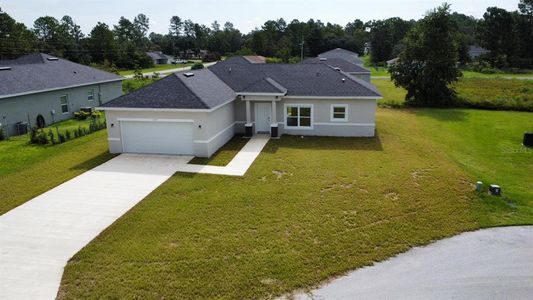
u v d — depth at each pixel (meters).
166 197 14.66
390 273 10.23
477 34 107.38
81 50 95.19
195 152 20.09
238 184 15.95
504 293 9.48
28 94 27.89
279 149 21.42
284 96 24.11
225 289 9.34
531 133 23.91
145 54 102.94
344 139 23.72
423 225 12.85
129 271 9.98
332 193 15.01
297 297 9.18
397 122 29.50
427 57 38.81
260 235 11.80
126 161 19.34
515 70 86.62
